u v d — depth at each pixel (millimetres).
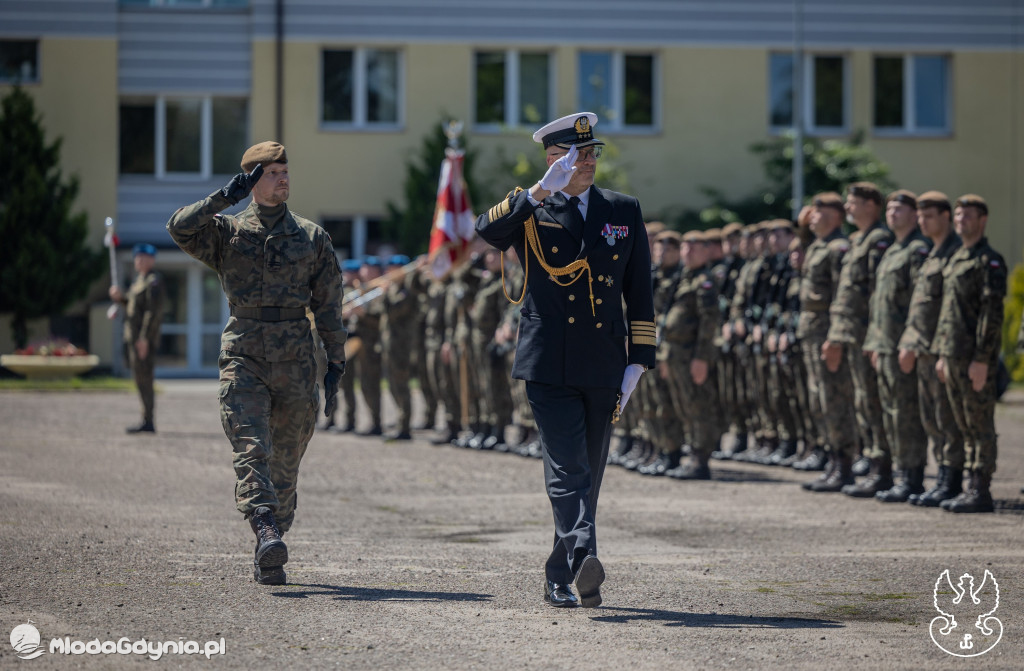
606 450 14984
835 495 25469
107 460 30203
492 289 35375
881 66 72125
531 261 14609
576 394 14562
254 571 15914
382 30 70250
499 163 70438
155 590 15188
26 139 65250
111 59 69188
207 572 16391
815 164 67375
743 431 34531
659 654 12352
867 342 24641
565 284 14453
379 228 71125
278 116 70062
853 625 13758
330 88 70750
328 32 70062
